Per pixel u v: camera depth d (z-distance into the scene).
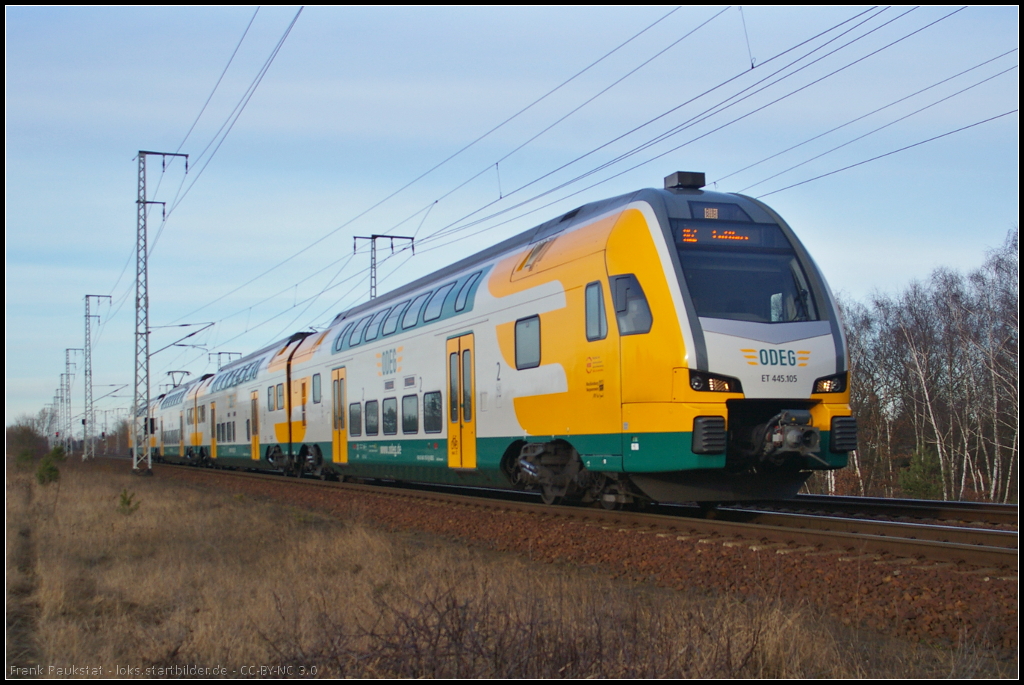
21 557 10.37
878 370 38.84
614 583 8.30
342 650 5.34
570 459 11.99
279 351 26.47
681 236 10.36
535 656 5.10
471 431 13.87
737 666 4.96
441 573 8.17
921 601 6.29
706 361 9.65
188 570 9.38
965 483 33.62
